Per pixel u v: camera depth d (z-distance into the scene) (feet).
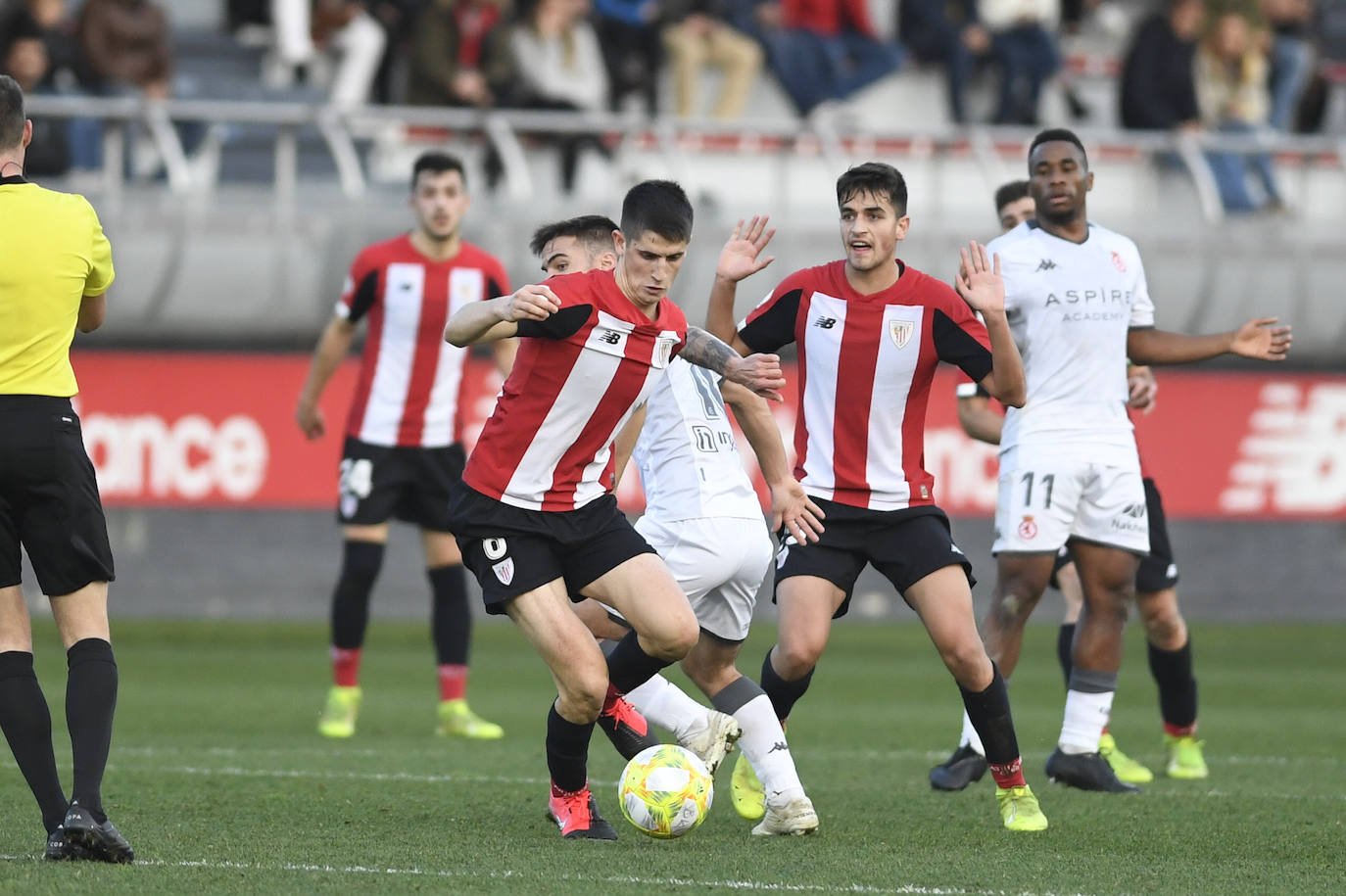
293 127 169.58
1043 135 76.48
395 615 175.01
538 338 57.67
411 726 102.01
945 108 211.20
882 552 63.57
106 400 155.53
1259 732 104.47
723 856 56.85
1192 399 174.40
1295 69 209.46
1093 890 52.29
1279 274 182.80
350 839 59.62
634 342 57.77
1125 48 219.61
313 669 135.85
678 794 57.98
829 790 75.97
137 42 174.60
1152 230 182.50
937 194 184.44
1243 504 174.81
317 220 168.04
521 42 184.24
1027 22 201.16
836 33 198.70
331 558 169.17
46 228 54.34
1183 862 58.08
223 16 215.92
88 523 54.03
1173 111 191.21
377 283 97.19
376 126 172.65
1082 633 76.89
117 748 87.86
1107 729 105.70
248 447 158.61
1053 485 74.74
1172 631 82.12
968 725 75.97
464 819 65.16
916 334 63.52
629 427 65.21
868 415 63.93
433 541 98.68
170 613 165.48
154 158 167.02
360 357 163.43
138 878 50.78
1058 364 75.25
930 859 57.21
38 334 53.78
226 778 76.43
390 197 170.91
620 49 188.75
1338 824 67.82
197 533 165.99
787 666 63.10
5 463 52.85
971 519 171.53
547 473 58.54
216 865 53.72
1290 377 175.83
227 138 178.19
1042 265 75.41
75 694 53.01
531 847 58.18
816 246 177.78
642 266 56.80
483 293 98.27
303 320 168.86
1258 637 171.12
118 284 163.53
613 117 189.26
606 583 58.49
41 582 54.24
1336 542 184.24
